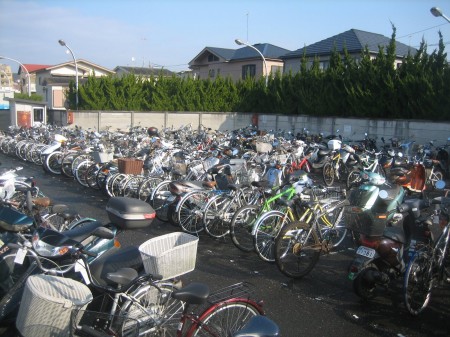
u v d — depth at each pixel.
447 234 3.80
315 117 16.23
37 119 16.41
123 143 10.38
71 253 2.72
